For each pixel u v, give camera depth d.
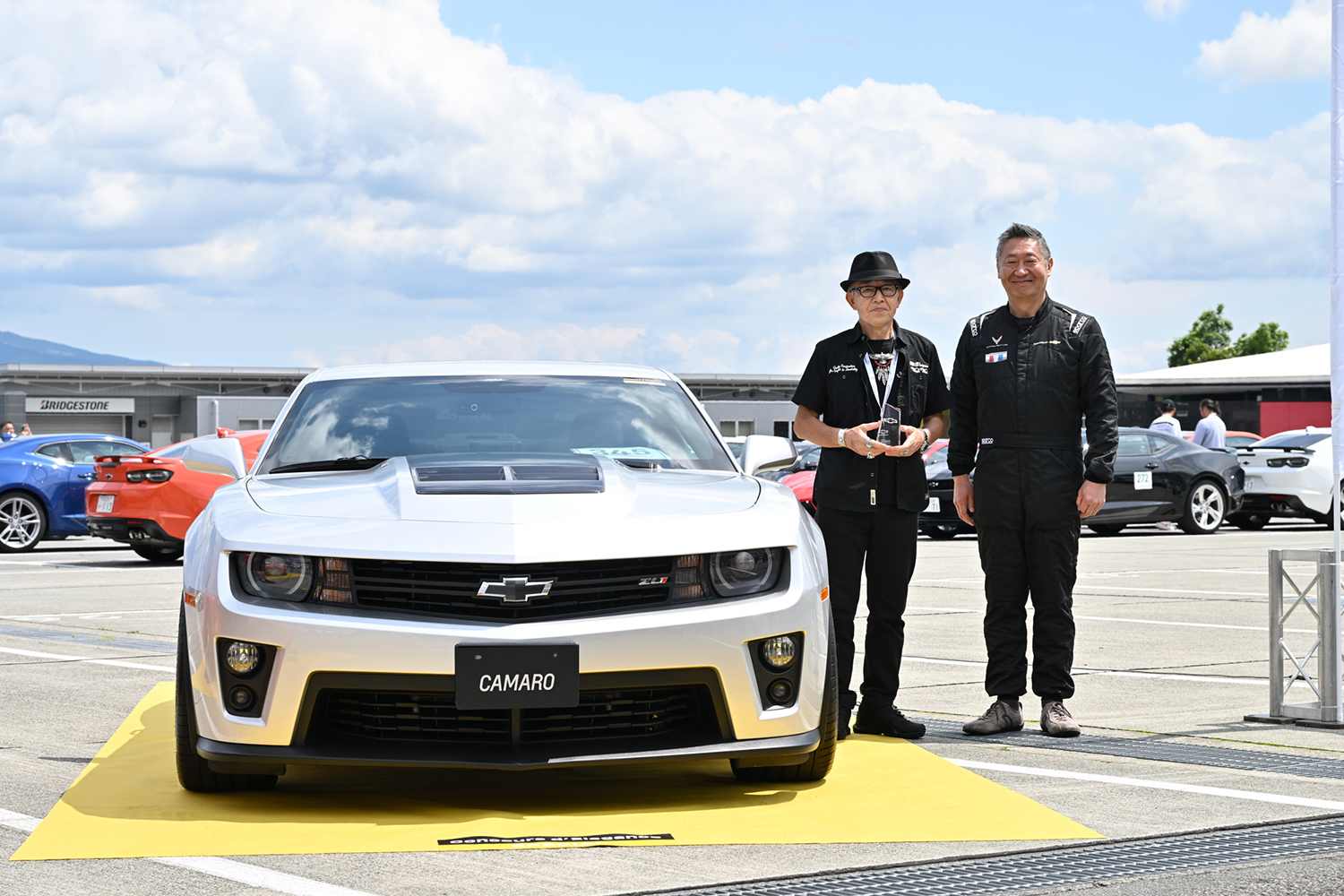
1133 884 3.21
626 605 3.82
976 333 5.46
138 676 6.66
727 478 4.62
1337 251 5.48
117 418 42.28
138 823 3.77
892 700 5.27
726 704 3.86
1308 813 3.94
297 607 3.78
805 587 4.03
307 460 4.72
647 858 3.42
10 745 4.95
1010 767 4.62
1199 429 19.61
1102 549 15.62
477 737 3.77
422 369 5.24
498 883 3.19
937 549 16.12
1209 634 8.34
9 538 15.98
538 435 4.82
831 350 5.34
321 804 4.01
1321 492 18.69
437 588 3.75
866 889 3.18
